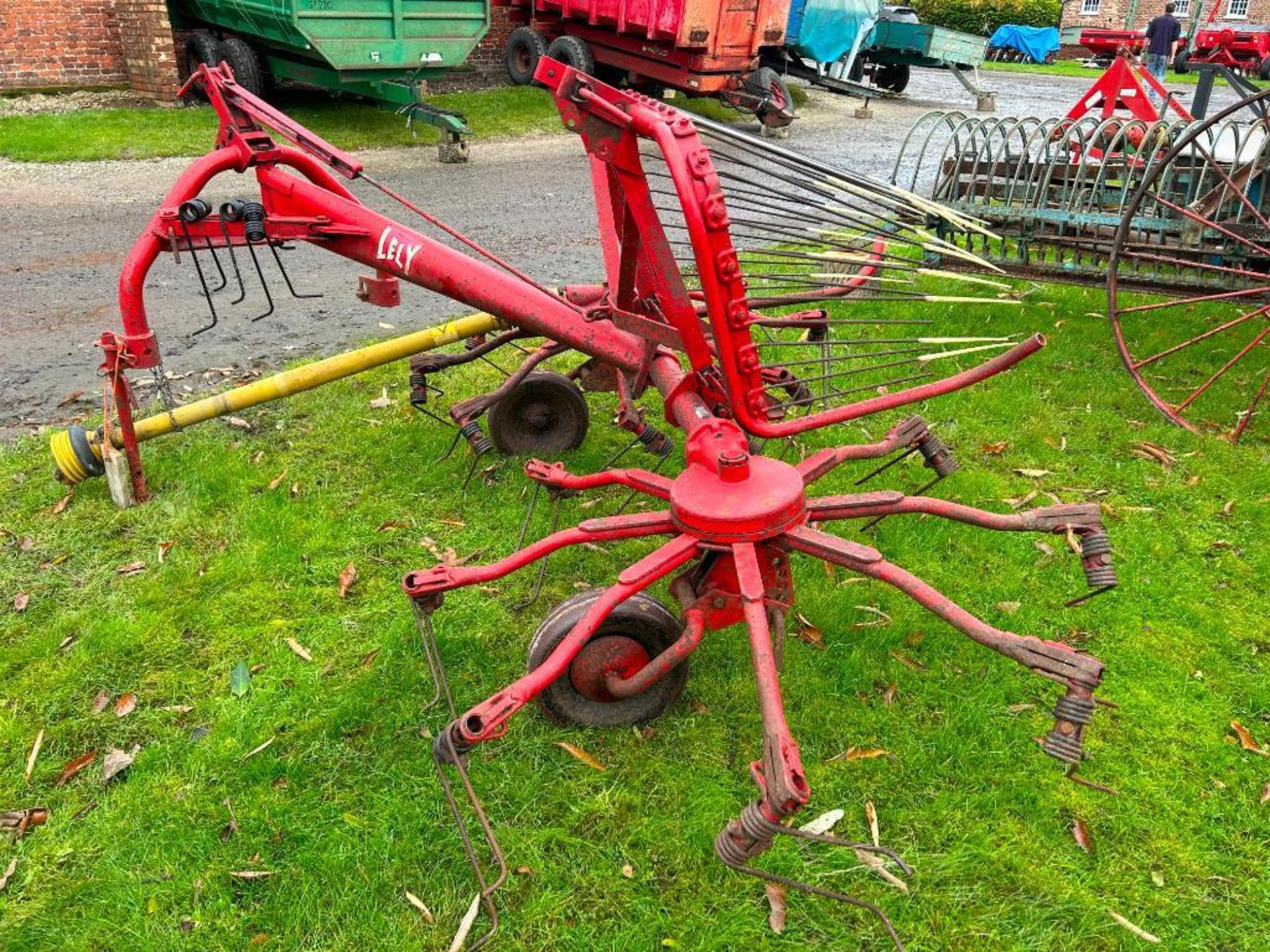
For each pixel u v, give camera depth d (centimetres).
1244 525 442
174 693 338
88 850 279
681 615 361
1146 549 423
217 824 286
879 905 262
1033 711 332
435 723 321
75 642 363
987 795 296
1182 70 2483
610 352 372
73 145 1099
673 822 286
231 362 597
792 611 376
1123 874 273
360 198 984
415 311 700
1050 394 567
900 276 737
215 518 436
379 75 1217
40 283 724
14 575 397
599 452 497
